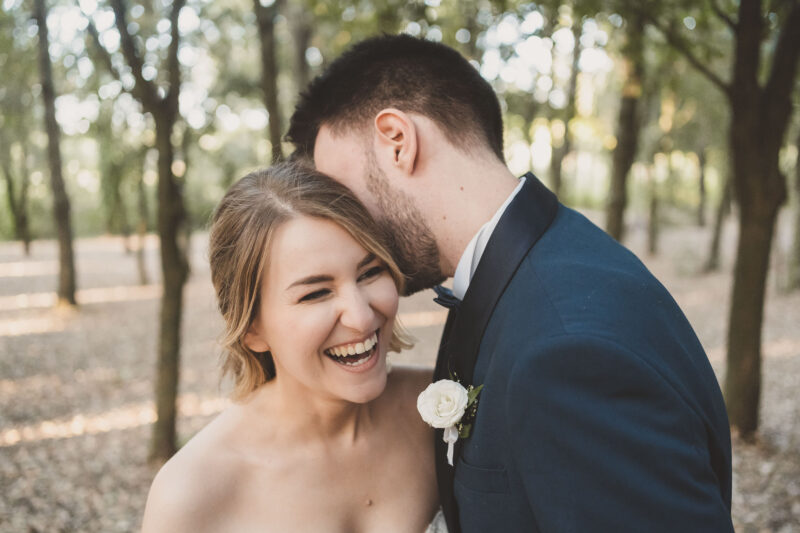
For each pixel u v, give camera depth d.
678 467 0.96
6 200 29.47
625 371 0.98
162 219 5.11
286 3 9.38
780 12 4.60
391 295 1.31
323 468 1.39
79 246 28.30
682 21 4.94
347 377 1.28
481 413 1.20
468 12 6.49
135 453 5.84
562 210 1.35
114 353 9.92
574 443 0.98
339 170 1.44
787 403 6.36
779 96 4.54
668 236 23.00
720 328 10.33
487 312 1.23
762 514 4.21
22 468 5.54
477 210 1.32
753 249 4.93
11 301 14.38
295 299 1.23
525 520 1.17
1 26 8.53
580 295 1.09
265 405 1.39
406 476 1.50
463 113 1.35
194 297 14.93
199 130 13.32
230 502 1.30
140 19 6.12
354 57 1.43
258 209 1.25
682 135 18.19
